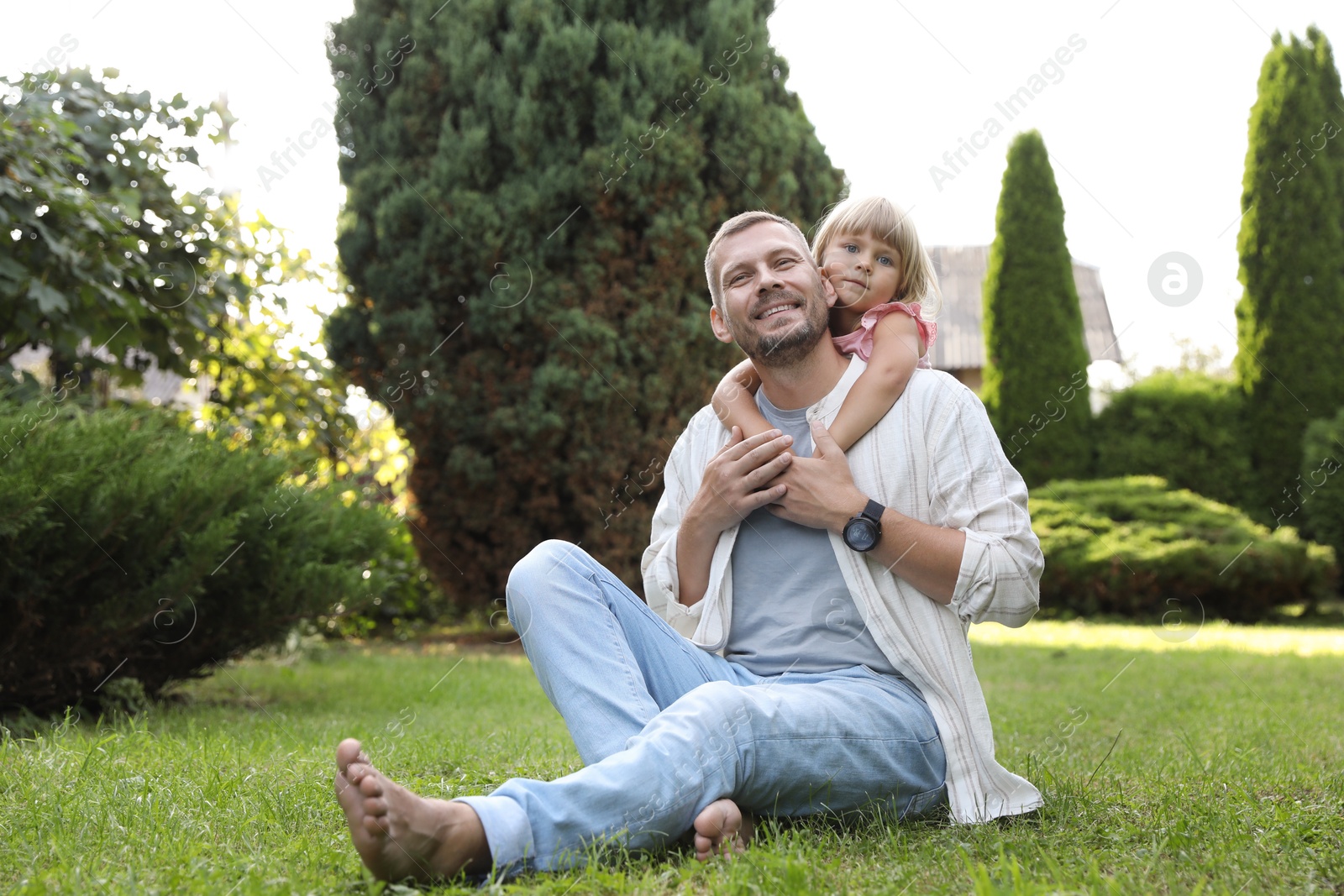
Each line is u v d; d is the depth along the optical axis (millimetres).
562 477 7285
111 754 2379
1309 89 10727
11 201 4125
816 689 1700
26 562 3432
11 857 1553
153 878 1430
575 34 6895
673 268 6961
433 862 1367
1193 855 1574
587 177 6867
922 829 1727
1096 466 11312
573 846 1441
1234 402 11086
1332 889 1416
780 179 7152
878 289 2543
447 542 7680
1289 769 2535
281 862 1532
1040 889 1292
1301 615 10156
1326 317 10766
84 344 5352
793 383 2006
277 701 4480
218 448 4125
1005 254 11258
